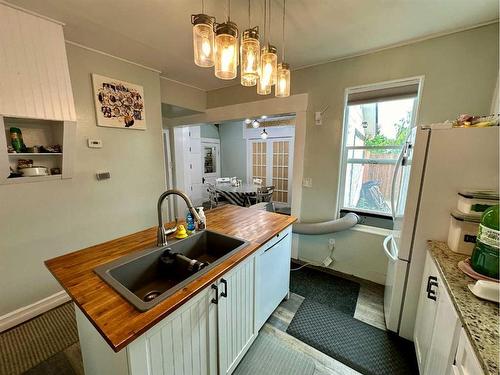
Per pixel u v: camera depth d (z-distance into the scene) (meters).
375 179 2.39
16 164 1.77
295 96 2.59
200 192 6.36
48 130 1.92
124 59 2.27
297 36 1.83
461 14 1.53
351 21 1.62
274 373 1.40
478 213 1.16
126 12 1.53
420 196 1.42
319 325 1.79
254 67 1.11
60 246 1.98
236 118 3.16
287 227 1.82
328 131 2.45
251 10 1.50
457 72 1.77
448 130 1.28
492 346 0.64
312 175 2.62
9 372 1.40
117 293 0.91
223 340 1.21
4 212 1.67
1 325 1.71
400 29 1.73
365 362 1.48
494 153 1.20
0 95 1.48
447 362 0.91
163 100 2.84
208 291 1.06
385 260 2.32
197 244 1.55
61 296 2.01
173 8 1.48
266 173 6.72
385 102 2.20
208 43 1.01
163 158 2.75
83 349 1.14
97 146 2.14
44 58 1.63
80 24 1.67
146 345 0.80
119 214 2.39
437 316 1.08
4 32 1.46
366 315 1.91
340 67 2.28
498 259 0.93
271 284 1.73
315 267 2.72
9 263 1.72
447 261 1.14
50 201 1.90
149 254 1.25
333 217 2.55
